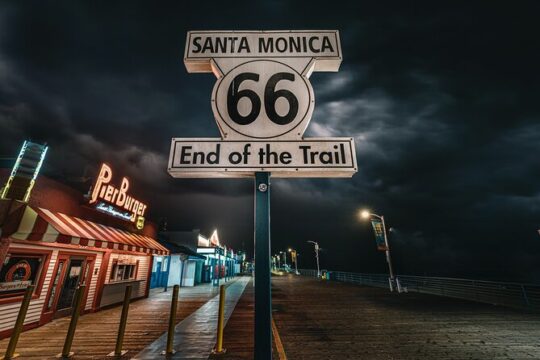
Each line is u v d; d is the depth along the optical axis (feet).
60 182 31.30
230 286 76.64
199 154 11.29
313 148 11.53
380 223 72.90
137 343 21.24
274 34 13.84
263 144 11.54
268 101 12.33
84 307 34.04
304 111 12.19
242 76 12.85
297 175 11.67
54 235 25.38
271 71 13.00
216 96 12.42
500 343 22.16
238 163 11.21
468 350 20.43
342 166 11.27
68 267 31.99
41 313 27.48
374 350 20.52
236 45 13.55
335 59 13.47
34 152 25.59
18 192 24.31
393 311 38.29
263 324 9.62
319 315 35.17
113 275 40.93
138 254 48.70
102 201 38.81
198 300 46.73
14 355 18.44
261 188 11.02
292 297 55.72
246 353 18.69
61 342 21.77
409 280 73.10
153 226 59.36
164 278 73.26
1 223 22.68
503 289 44.57
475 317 33.60
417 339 23.48
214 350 19.16
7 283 23.94
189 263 79.77
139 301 46.34
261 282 10.02
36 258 27.27
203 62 13.39
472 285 51.55
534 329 27.04
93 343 21.34
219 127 11.89
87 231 31.96
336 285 91.50
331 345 21.81
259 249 10.34
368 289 74.84
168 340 18.86
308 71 13.15
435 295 59.11
